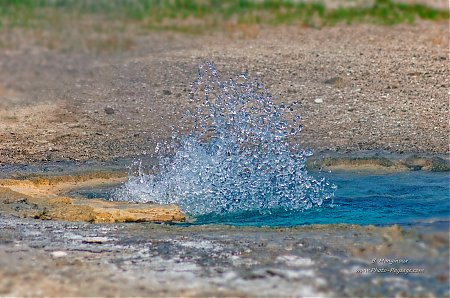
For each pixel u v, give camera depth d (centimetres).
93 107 2955
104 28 4275
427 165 2219
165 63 3516
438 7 4578
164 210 1862
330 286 1345
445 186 2012
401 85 3089
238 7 4716
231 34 4147
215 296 1311
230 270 1424
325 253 1496
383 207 1847
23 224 1744
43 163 2352
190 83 3184
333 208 1856
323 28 4212
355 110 2802
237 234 1647
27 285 1367
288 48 3747
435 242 1520
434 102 2873
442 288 1330
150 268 1443
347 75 3225
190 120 2753
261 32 4159
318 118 2719
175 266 1452
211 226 1719
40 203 1928
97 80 3322
